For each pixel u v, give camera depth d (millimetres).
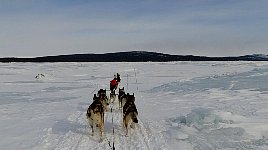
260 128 9922
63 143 9133
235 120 10867
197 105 15805
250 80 25219
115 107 16031
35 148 8648
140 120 12305
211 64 68500
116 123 11758
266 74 28469
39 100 21094
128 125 10289
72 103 18734
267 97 17156
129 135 9875
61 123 12211
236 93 19562
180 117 12141
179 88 24812
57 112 15234
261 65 56875
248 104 15000
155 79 38219
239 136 9258
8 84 34656
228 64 65812
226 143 8633
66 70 57406
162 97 20344
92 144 8945
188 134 9703
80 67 64250
